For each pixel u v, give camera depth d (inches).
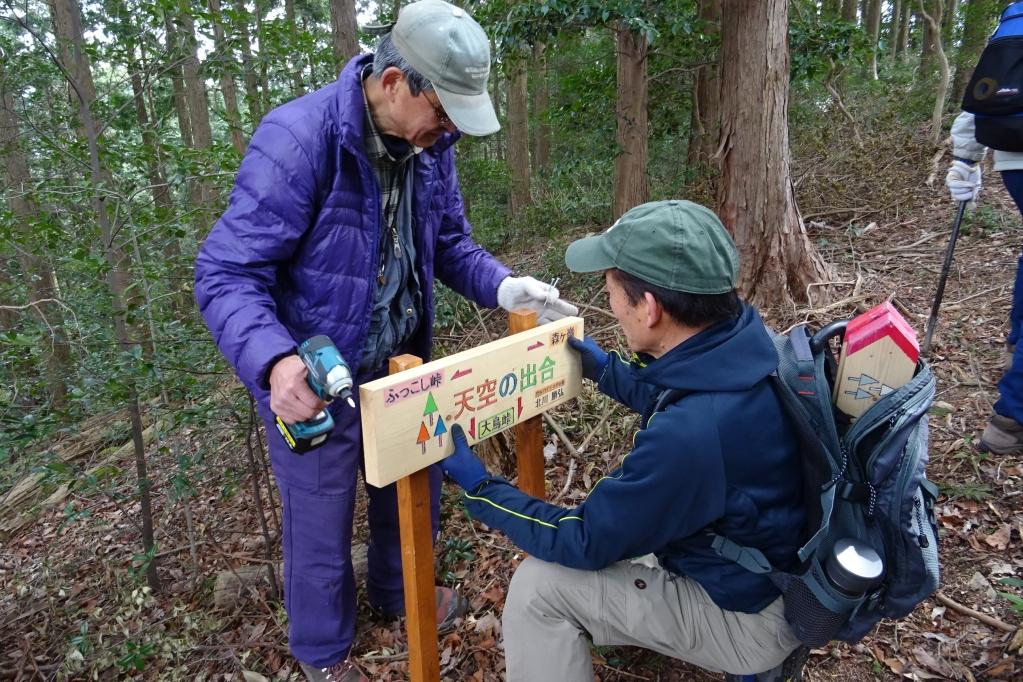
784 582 55.3
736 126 162.9
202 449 111.0
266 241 63.6
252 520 135.6
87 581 127.6
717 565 57.7
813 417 54.1
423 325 83.3
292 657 94.3
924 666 76.1
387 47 62.5
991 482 101.0
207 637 101.6
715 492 52.2
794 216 166.6
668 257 52.2
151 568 117.0
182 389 107.5
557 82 406.0
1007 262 166.6
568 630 62.5
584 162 303.9
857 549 52.6
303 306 69.9
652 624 60.5
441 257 87.9
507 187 420.5
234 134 158.9
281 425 59.6
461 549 106.0
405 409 57.3
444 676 84.4
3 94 114.3
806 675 76.5
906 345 52.6
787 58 157.8
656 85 303.0
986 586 84.7
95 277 102.4
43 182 108.0
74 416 101.3
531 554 58.6
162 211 106.8
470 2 239.8
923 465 52.7
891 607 55.9
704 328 54.5
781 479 54.1
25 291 121.8
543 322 82.0
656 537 54.1
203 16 103.7
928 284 166.1
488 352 64.4
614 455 122.4
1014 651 75.2
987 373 126.8
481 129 60.6
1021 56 96.8
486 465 125.3
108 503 147.7
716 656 60.8
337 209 66.3
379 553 92.7
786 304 164.2
